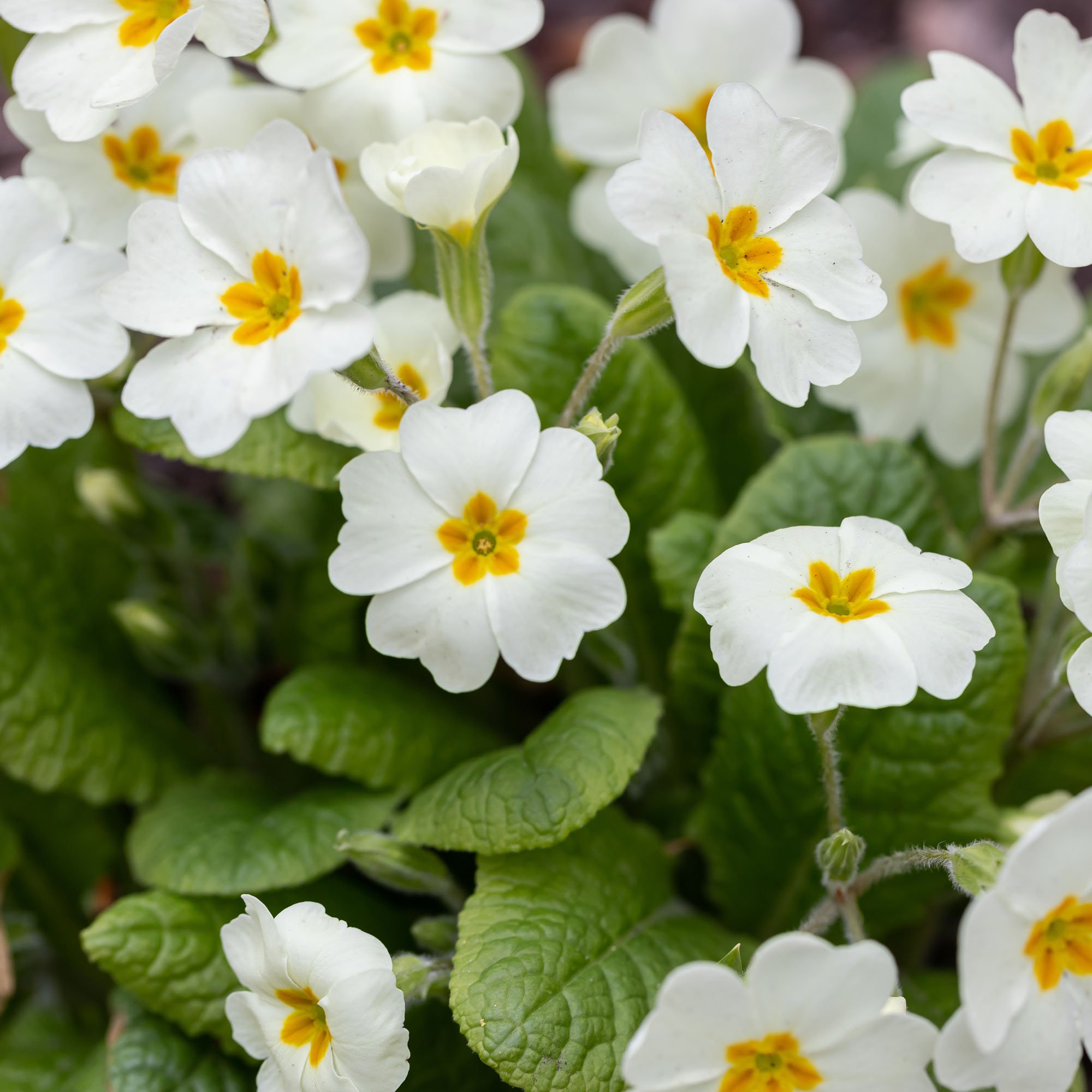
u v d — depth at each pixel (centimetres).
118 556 49
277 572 49
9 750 46
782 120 41
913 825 44
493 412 41
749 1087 39
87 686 47
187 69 45
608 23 49
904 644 39
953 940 50
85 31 43
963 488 50
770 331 40
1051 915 39
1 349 42
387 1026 40
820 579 40
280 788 48
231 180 41
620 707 43
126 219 44
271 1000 41
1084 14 75
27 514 48
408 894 46
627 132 49
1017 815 44
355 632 48
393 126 43
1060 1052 39
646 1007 42
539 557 41
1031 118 43
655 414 47
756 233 41
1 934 46
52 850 48
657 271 41
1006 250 42
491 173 42
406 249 46
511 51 52
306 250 40
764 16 49
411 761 45
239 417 40
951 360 48
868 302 41
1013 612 43
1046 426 41
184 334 41
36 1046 47
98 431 48
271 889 45
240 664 48
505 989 41
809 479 45
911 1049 39
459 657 41
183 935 43
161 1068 43
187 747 48
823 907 42
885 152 53
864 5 77
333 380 44
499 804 42
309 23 44
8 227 42
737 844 45
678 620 47
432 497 41
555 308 46
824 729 40
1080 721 45
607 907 43
